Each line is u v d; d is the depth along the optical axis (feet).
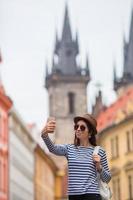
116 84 531.09
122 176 244.83
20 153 275.59
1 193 218.38
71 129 598.75
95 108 423.23
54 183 450.71
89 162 30.45
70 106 602.44
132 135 239.30
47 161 388.16
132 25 545.85
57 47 612.29
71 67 604.49
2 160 222.89
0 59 230.07
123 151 245.65
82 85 601.62
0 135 220.02
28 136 305.12
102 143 270.26
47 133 31.01
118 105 289.33
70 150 30.99
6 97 224.94
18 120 263.08
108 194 30.71
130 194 238.48
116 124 251.19
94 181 30.30
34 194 328.90
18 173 267.39
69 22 626.64
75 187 30.12
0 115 221.46
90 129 31.27
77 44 609.83
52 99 606.55
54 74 601.21
